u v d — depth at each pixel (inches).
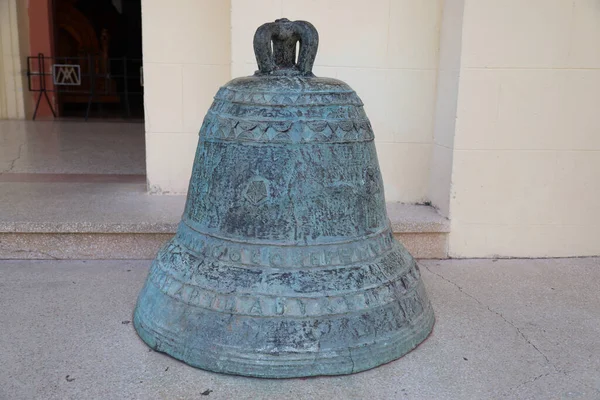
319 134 81.8
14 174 170.9
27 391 74.5
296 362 78.0
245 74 128.0
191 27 141.0
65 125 303.1
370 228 88.1
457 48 121.0
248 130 81.9
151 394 74.7
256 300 79.5
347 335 80.3
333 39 130.0
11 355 83.2
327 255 82.6
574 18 118.6
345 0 128.3
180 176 147.2
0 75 318.7
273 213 81.6
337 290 81.1
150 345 85.7
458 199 125.8
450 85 125.0
